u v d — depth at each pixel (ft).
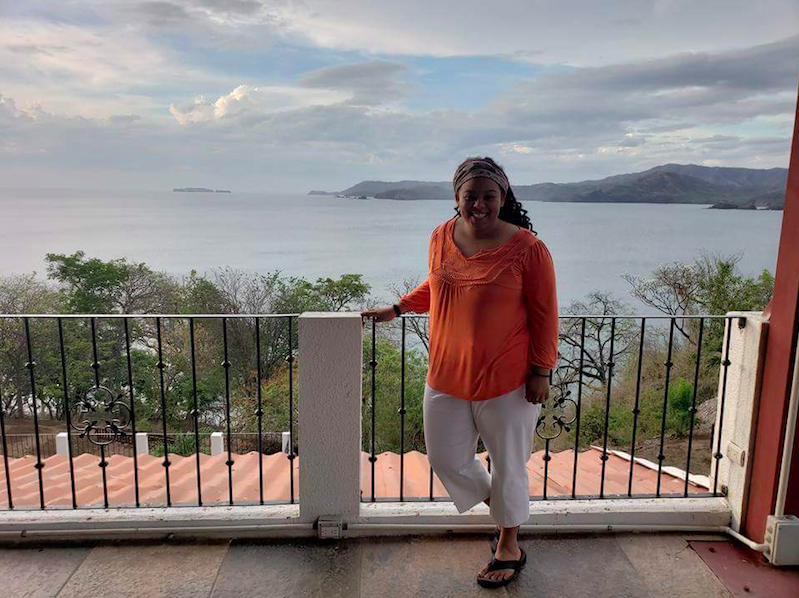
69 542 7.15
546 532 7.43
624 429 41.32
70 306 83.20
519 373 5.94
